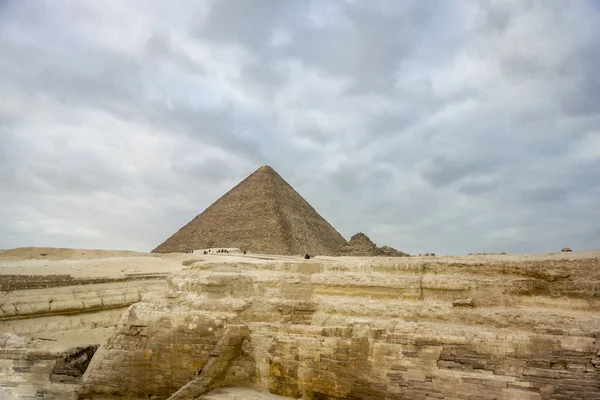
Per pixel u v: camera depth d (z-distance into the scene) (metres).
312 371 18.38
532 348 14.95
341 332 18.28
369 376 17.12
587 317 15.27
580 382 13.98
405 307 18.31
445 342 16.22
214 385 19.44
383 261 20.22
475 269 18.02
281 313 20.67
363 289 19.75
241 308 20.73
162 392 20.42
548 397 14.24
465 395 15.27
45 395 21.08
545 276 16.70
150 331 21.06
